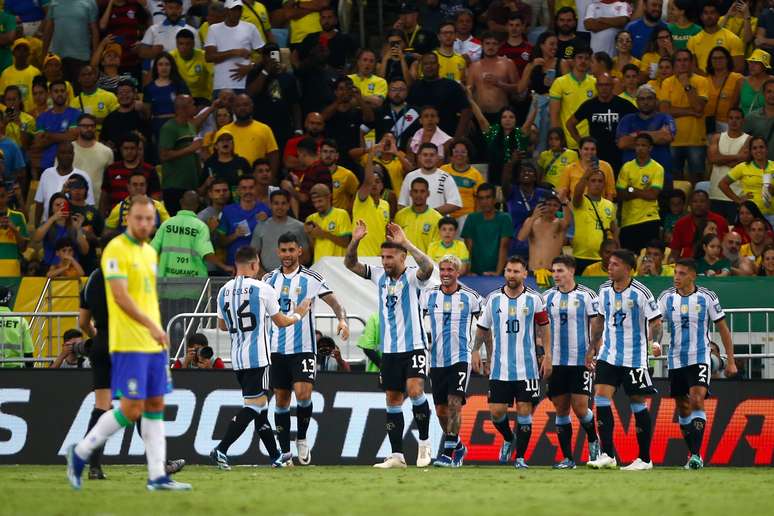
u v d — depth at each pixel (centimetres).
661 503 2856
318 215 6084
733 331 5406
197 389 4869
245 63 7244
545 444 5044
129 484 3394
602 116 6862
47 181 6444
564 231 6081
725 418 5091
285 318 4303
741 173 6669
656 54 7381
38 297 5581
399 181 6656
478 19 7956
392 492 3122
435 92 6981
